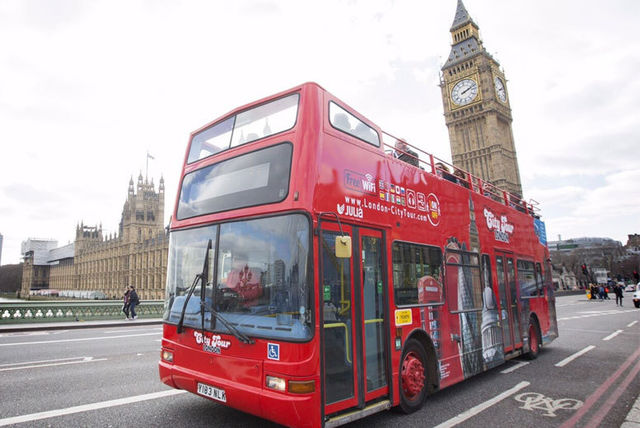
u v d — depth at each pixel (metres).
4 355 10.42
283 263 4.31
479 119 87.50
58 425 5.13
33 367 8.79
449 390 7.20
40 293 165.00
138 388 6.99
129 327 19.86
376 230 5.46
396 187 6.06
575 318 21.80
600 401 6.52
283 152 4.73
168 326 5.46
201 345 4.88
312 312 4.08
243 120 5.54
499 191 10.48
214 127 5.99
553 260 105.50
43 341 13.37
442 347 6.48
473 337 7.39
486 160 85.31
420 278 6.22
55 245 191.75
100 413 5.61
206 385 4.70
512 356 8.83
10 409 5.79
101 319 22.53
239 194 5.01
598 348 11.88
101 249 131.00
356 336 4.76
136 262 108.25
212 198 5.38
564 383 7.71
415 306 5.96
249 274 4.57
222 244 4.96
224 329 4.61
